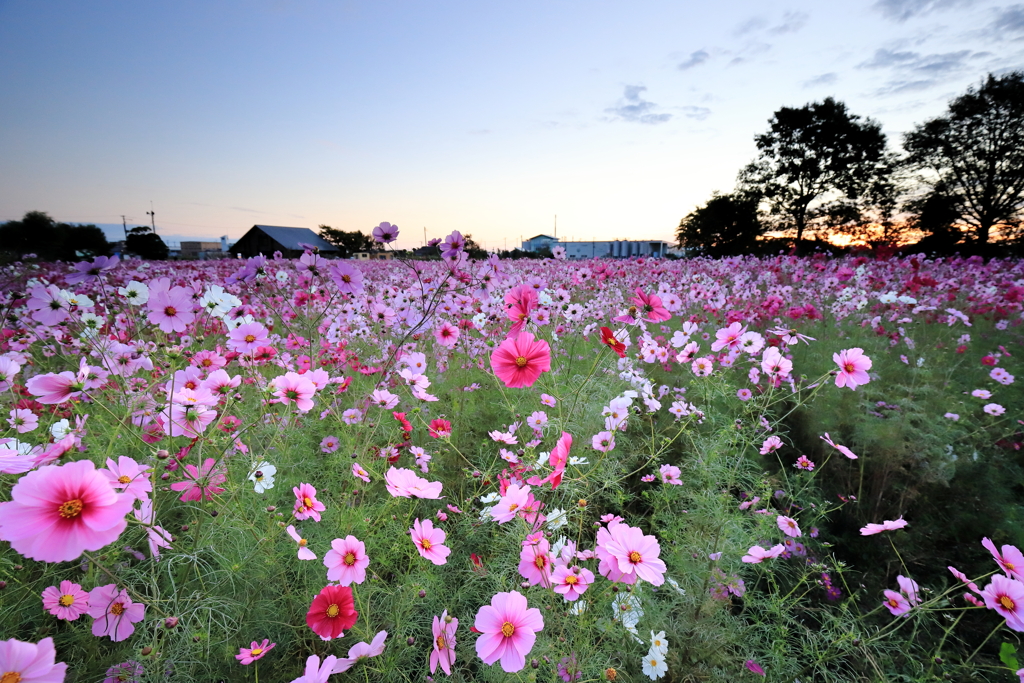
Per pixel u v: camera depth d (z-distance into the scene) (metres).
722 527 1.79
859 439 2.59
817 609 1.93
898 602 1.60
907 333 4.77
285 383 1.68
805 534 2.25
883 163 33.44
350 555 1.26
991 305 5.39
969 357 4.13
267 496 1.65
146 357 2.15
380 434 2.25
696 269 9.27
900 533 2.29
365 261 14.41
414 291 3.48
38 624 1.28
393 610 1.47
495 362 1.53
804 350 4.09
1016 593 1.24
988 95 27.44
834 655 1.57
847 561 2.23
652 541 1.19
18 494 0.80
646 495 2.16
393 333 3.63
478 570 1.62
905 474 2.54
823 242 33.53
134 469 1.17
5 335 2.84
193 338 2.76
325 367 3.00
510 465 1.95
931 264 9.35
